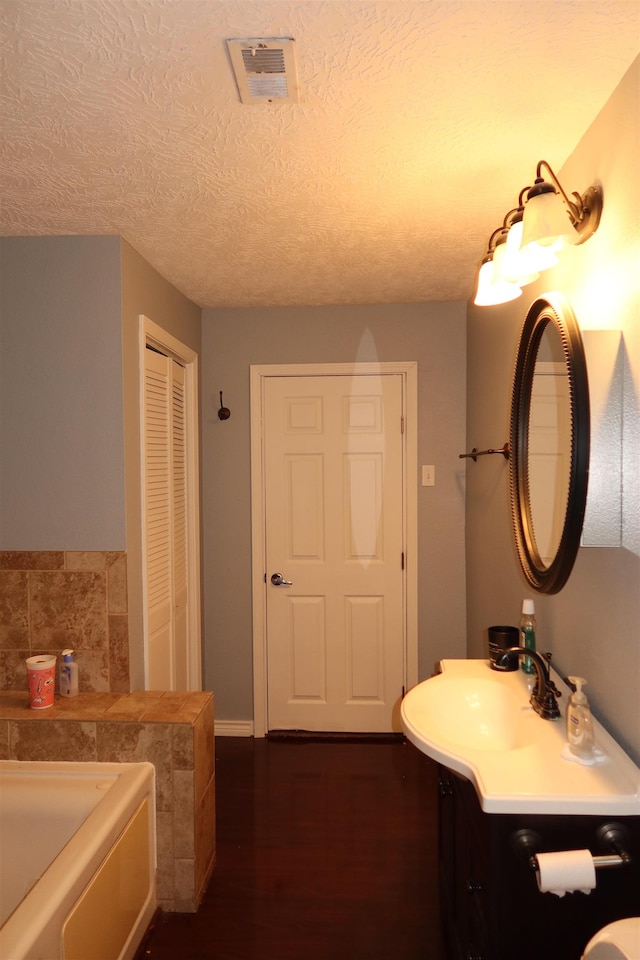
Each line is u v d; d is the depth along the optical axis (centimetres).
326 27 122
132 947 192
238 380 354
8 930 134
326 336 350
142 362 252
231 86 142
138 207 208
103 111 151
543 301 168
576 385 140
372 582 355
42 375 234
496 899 130
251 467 355
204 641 360
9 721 216
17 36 124
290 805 283
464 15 119
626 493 137
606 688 153
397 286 312
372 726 358
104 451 234
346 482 354
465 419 346
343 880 229
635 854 128
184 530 329
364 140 166
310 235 237
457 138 166
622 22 121
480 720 183
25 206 207
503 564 258
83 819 190
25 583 236
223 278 292
